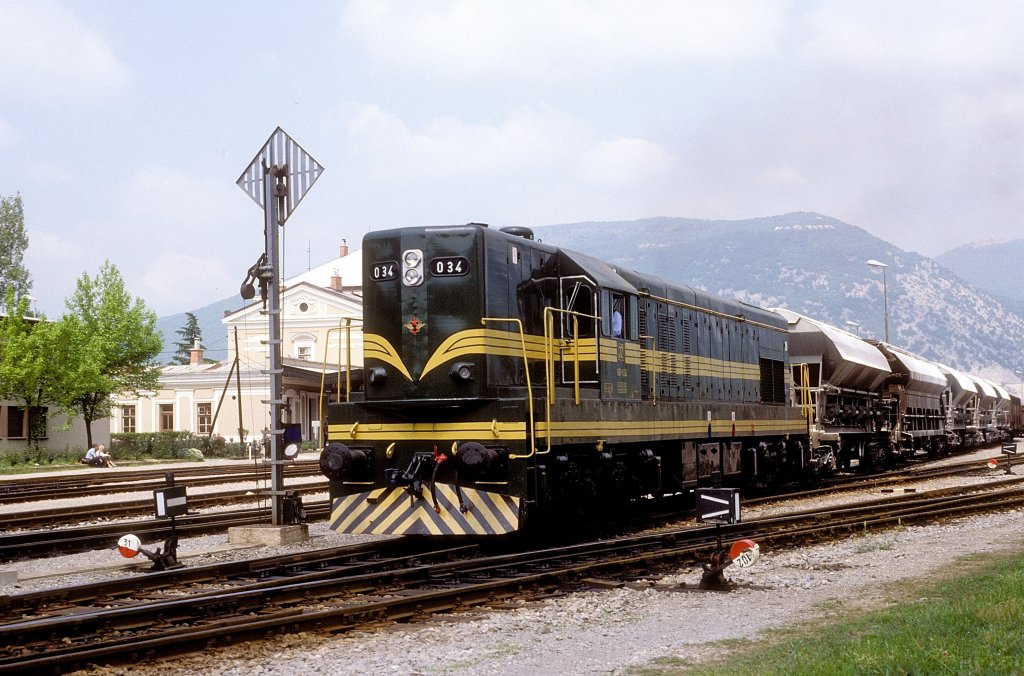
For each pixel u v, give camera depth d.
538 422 13.51
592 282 15.45
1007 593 9.59
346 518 14.19
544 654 8.43
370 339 14.30
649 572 12.52
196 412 60.09
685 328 19.50
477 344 13.77
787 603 10.66
